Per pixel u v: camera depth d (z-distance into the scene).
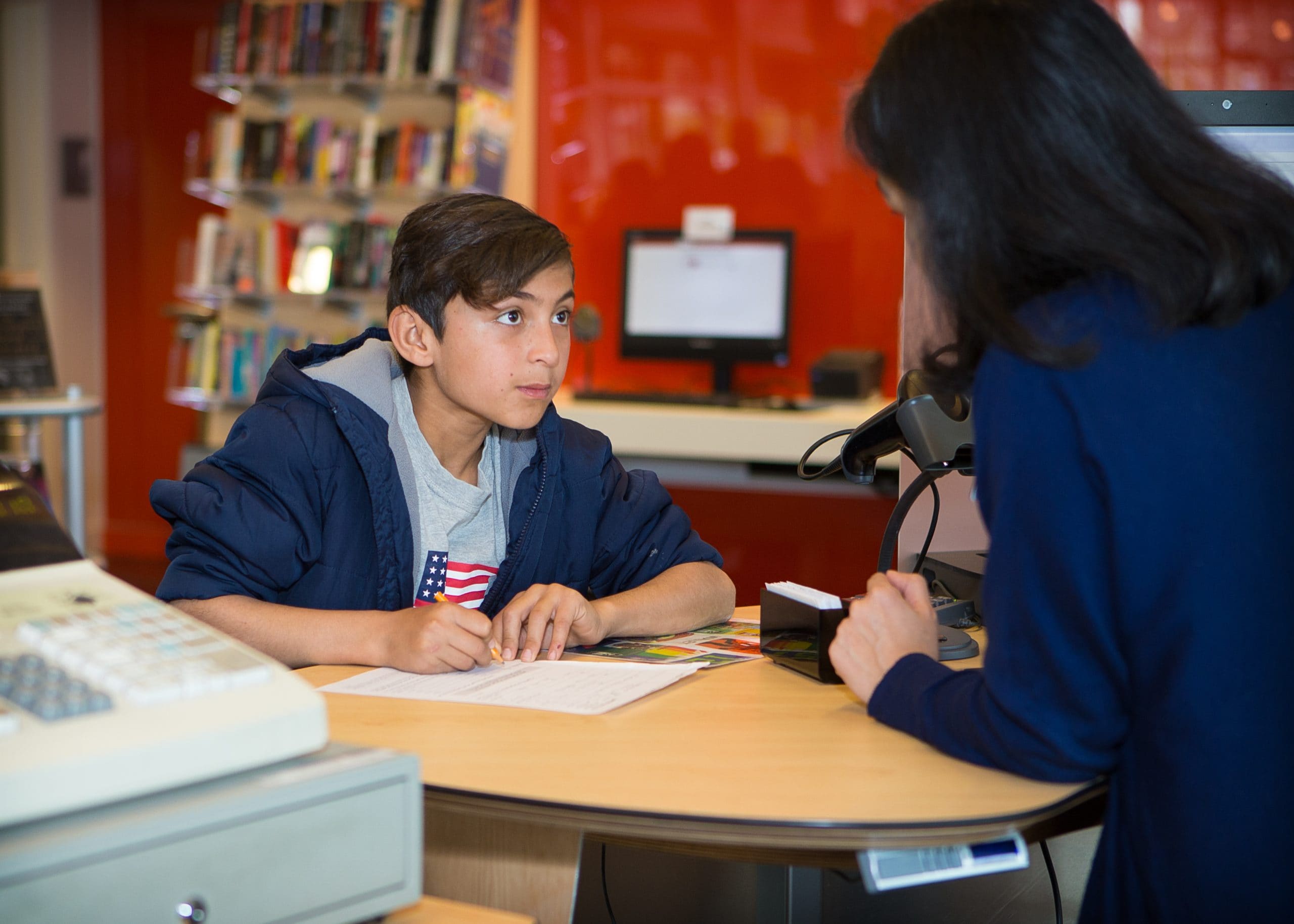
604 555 1.54
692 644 1.37
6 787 0.57
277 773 0.66
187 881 0.60
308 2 4.35
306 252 4.43
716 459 3.78
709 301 4.26
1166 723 0.84
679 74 4.34
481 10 4.14
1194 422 0.83
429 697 1.11
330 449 1.37
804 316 4.31
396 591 1.40
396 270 1.36
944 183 0.90
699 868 1.46
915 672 1.02
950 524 1.55
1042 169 0.87
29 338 3.91
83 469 3.70
